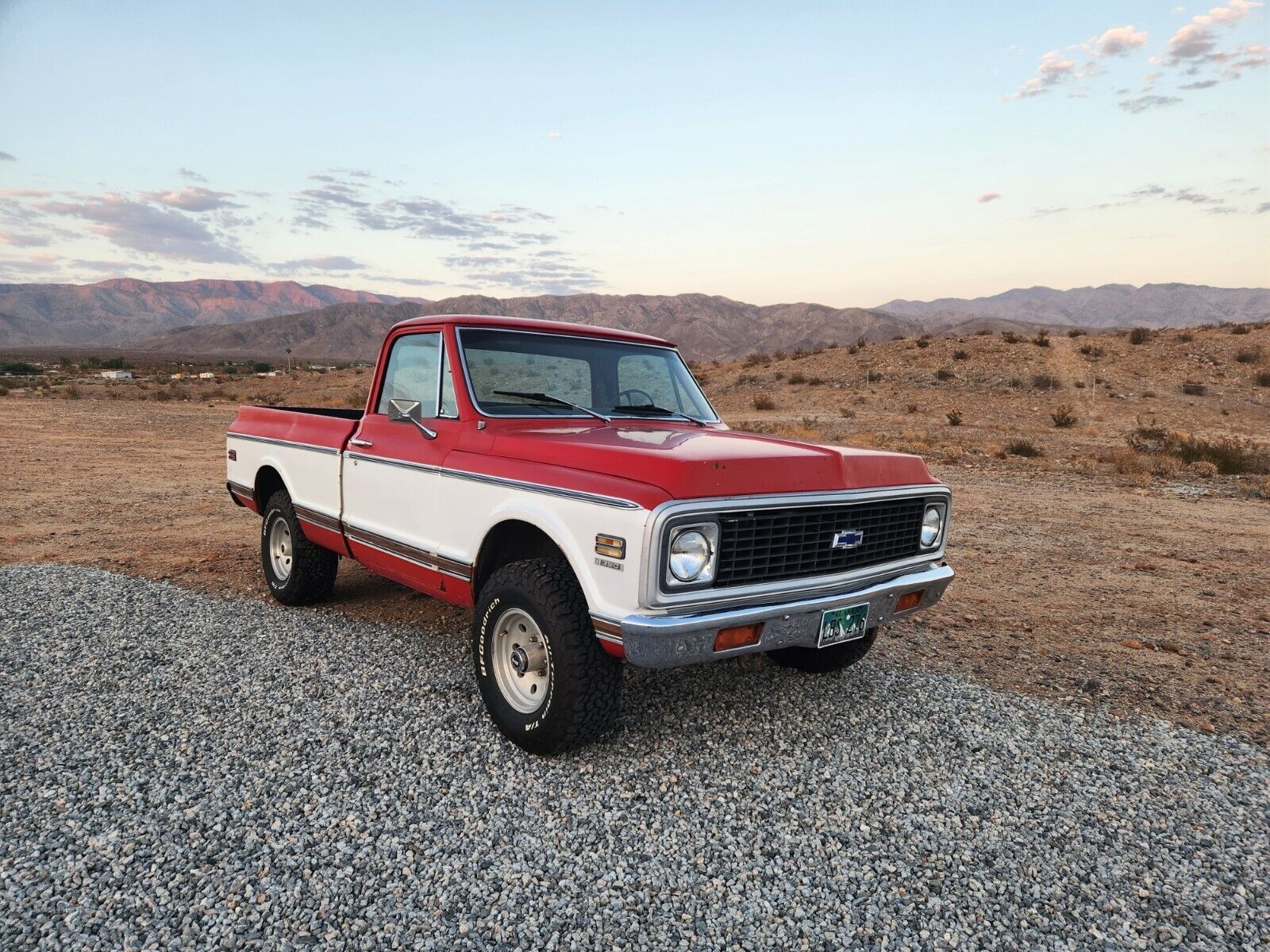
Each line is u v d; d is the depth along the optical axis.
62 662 4.65
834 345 51.44
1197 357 36.47
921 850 3.01
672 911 2.62
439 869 2.78
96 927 2.43
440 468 4.26
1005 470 16.80
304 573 5.74
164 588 6.41
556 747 3.54
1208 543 9.38
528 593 3.53
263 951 2.36
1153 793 3.51
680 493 3.13
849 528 3.69
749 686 4.55
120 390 49.94
